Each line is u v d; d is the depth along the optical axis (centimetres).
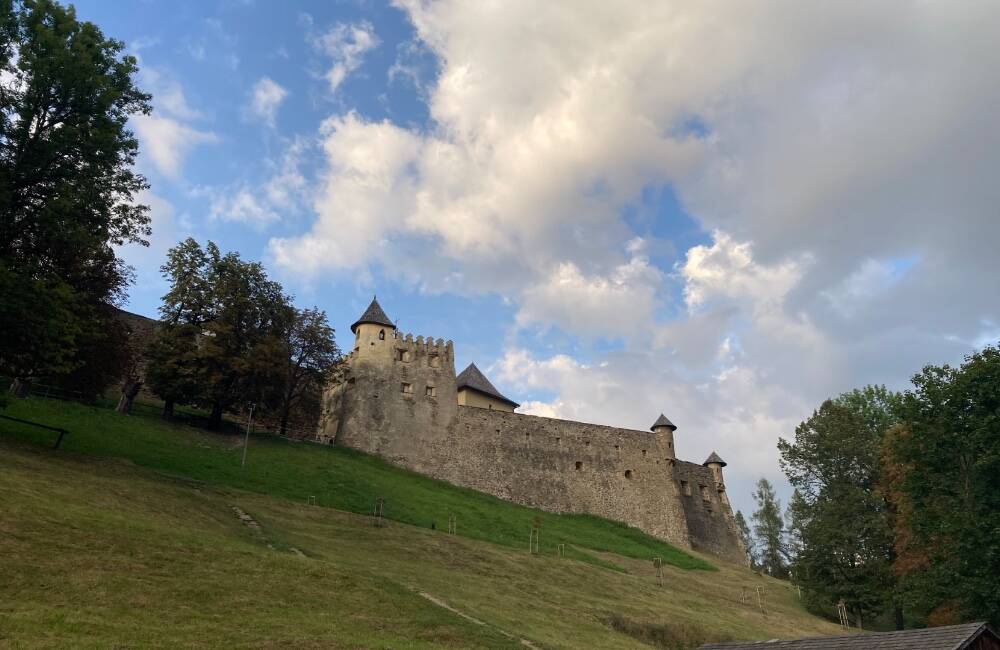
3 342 3206
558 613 3406
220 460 5044
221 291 5850
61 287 3384
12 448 3412
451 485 7088
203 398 5700
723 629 3944
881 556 5378
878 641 2380
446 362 7912
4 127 3309
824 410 6219
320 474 5475
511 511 6800
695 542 8525
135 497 3180
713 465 9412
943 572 3769
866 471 5806
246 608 2186
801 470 6084
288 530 3722
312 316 7081
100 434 4616
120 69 3719
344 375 7469
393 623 2423
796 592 6372
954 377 4159
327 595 2528
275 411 6325
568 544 5944
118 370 5169
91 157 3475
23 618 1712
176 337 5709
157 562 2347
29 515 2370
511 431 7925
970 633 2184
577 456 8175
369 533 4228
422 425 7412
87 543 2311
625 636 3331
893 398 6881
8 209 3316
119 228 3716
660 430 8894
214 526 3219
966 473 3978
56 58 3344
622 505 8088
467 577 3706
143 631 1814
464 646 2366
